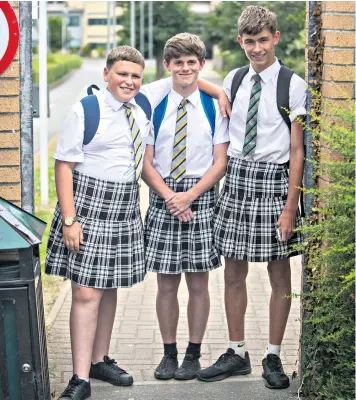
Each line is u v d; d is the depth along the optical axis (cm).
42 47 1048
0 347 376
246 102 457
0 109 449
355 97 434
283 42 2027
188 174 470
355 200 369
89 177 445
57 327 604
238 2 2914
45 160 1108
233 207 465
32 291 374
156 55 4025
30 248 370
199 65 461
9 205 405
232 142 466
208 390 474
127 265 453
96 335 484
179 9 3875
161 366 495
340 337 413
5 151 452
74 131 437
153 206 478
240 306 488
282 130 455
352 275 359
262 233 460
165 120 469
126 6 3997
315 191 414
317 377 436
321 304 429
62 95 3294
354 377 409
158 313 493
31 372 379
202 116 470
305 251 447
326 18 437
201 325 493
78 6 7212
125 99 440
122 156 445
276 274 476
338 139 397
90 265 445
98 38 7250
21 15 444
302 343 450
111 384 483
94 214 445
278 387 473
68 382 491
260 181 457
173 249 473
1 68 443
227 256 468
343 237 386
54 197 1189
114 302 483
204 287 489
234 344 493
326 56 438
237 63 3238
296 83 452
